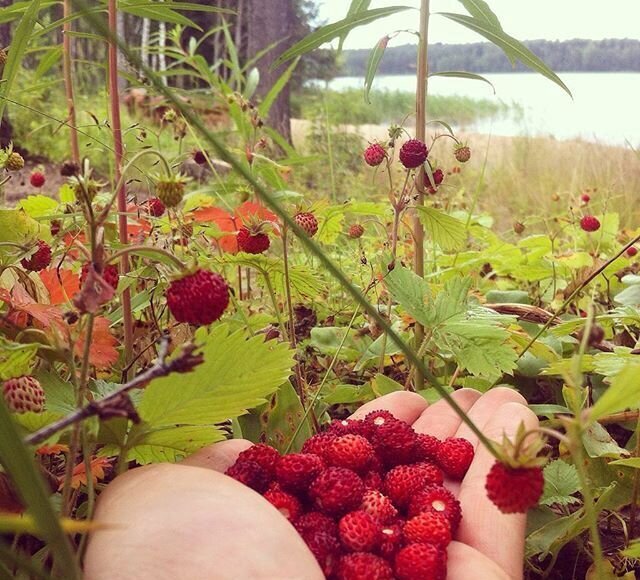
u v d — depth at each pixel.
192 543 0.14
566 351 0.32
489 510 0.19
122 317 0.27
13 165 0.25
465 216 0.52
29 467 0.09
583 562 0.24
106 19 0.29
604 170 0.85
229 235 0.31
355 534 0.18
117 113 0.25
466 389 0.26
